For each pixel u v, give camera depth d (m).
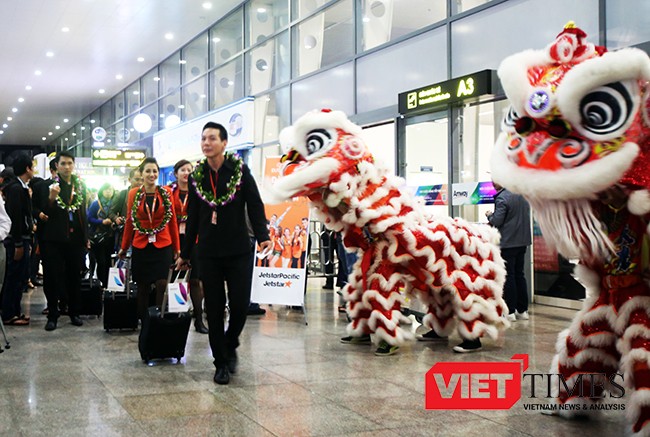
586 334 3.26
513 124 3.04
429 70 9.16
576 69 2.72
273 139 13.59
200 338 6.07
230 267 4.43
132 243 6.29
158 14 14.88
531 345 5.53
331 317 7.36
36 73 20.56
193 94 17.81
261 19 14.17
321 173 4.61
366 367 4.75
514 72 2.91
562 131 2.83
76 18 14.83
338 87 11.27
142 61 19.50
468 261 5.20
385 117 9.88
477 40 8.37
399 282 5.19
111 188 8.69
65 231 6.59
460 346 5.30
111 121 25.52
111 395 3.98
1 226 5.50
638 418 2.92
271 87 13.73
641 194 2.80
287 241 7.11
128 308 6.42
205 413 3.60
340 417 3.53
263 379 4.39
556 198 2.84
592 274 3.21
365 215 4.80
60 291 6.81
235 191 4.35
